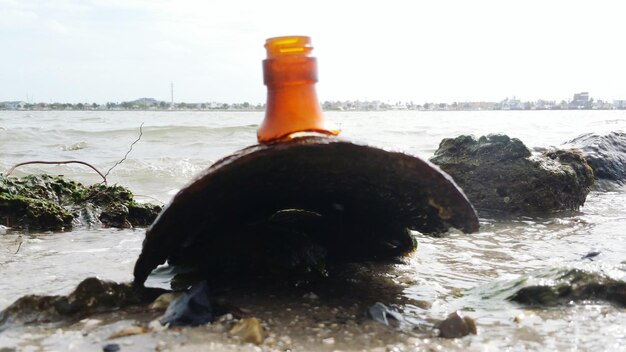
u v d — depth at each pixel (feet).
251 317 1.08
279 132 1.03
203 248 1.36
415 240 1.65
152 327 1.02
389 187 1.17
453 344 0.99
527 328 1.07
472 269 1.55
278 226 1.44
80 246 1.83
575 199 2.70
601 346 0.99
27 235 1.98
